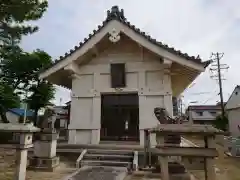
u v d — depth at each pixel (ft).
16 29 38.29
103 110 36.55
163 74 34.32
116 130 35.65
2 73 65.10
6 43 44.70
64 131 58.54
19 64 62.13
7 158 26.63
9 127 16.38
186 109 154.40
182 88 47.93
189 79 39.24
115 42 34.40
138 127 35.06
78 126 35.01
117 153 27.66
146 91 34.30
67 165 26.37
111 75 35.96
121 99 36.60
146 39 32.63
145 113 33.53
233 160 37.91
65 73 37.24
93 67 37.17
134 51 36.52
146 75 35.24
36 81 67.97
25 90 67.21
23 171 16.61
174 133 12.35
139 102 34.19
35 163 24.40
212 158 12.08
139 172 22.75
